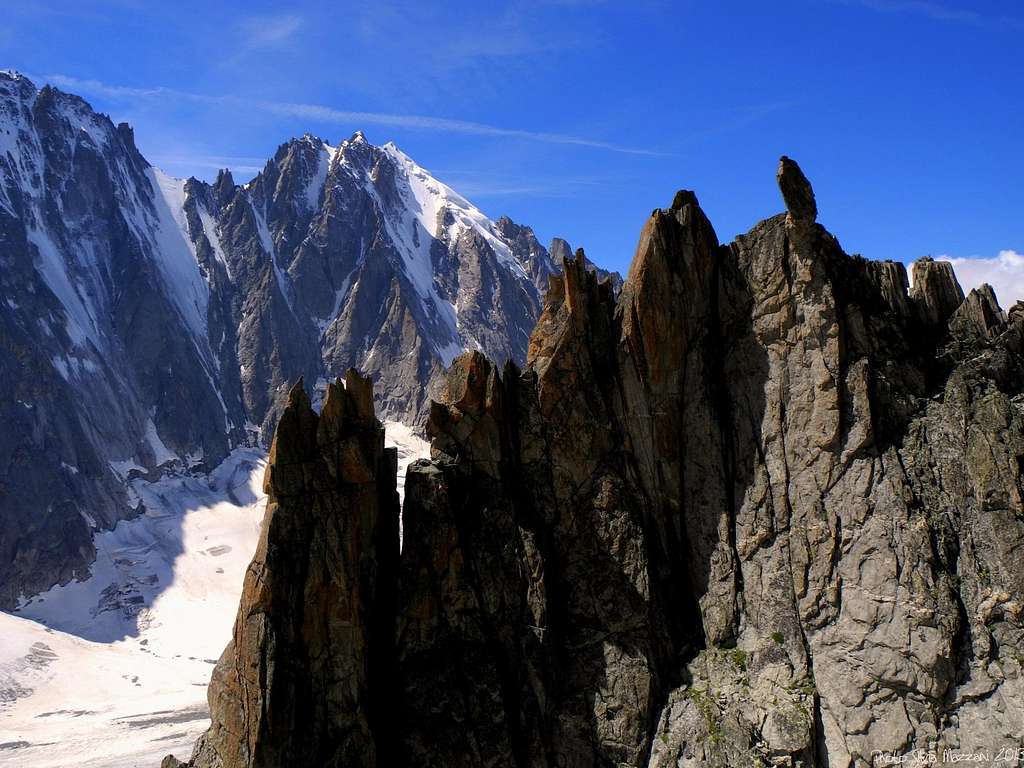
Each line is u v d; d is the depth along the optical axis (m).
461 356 60.88
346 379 56.91
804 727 52.78
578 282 63.38
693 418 62.00
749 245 63.06
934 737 51.53
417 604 54.66
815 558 56.72
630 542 59.09
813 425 58.75
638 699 55.56
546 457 61.00
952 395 58.59
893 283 64.50
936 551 54.41
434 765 51.81
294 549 51.84
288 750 49.44
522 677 55.53
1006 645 52.34
